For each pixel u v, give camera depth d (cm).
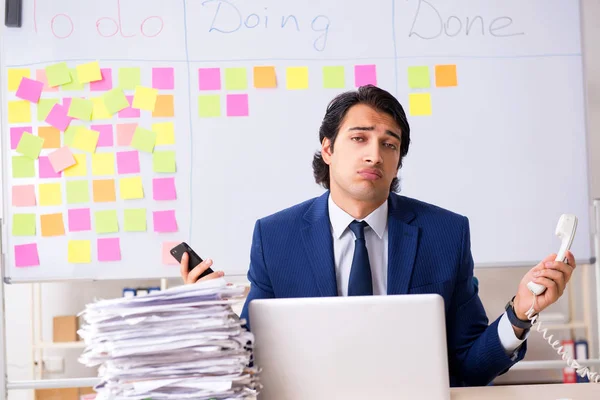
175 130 245
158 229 243
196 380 105
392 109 163
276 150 246
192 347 105
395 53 249
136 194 243
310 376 115
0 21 249
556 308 411
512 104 250
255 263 169
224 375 106
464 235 166
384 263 164
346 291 163
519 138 249
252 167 246
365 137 161
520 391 132
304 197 246
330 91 248
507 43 251
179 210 244
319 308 115
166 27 246
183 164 245
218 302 107
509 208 247
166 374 105
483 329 162
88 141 243
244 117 246
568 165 249
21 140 242
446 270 162
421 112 248
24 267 240
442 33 250
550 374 411
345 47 249
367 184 159
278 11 248
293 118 247
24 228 241
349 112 163
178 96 246
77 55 244
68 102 243
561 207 247
